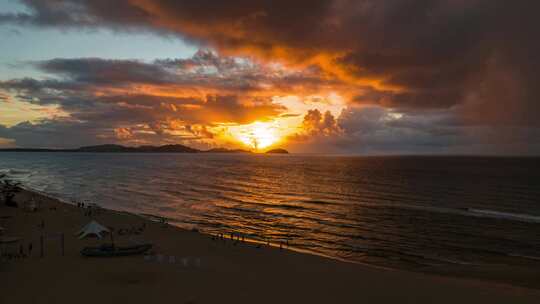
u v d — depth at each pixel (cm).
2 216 5431
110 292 2527
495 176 14650
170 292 2562
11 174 15612
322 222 5878
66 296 2439
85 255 3434
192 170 18850
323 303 2469
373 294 2673
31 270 2975
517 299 2602
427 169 19712
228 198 8538
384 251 4294
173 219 6116
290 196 8906
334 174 16288
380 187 10875
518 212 6825
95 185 11275
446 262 3862
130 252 3547
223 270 3161
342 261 3675
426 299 2592
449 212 6762
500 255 4144
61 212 5972
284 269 3284
